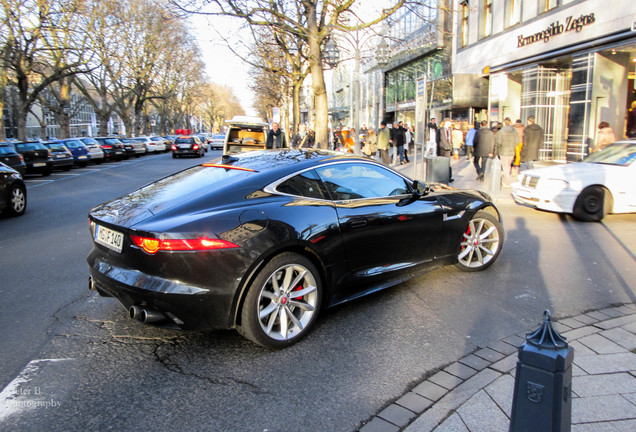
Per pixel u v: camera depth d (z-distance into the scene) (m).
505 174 12.77
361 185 4.34
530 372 1.75
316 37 14.33
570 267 5.57
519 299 4.55
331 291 3.94
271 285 3.56
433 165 12.70
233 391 3.03
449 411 2.70
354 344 3.66
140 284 3.24
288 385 3.09
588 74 15.44
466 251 5.23
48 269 5.86
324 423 2.69
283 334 3.58
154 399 2.94
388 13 13.83
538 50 18.08
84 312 4.37
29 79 36.09
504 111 21.00
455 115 27.12
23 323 4.13
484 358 3.38
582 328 3.79
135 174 20.20
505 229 7.79
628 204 8.21
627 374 3.00
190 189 3.81
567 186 8.27
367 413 2.78
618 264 5.66
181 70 54.09
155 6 38.56
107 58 37.34
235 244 3.26
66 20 27.02
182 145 33.41
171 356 3.51
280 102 42.69
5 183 9.58
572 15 16.03
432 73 30.44
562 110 18.41
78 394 3.00
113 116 105.81
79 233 8.12
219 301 3.26
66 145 24.95
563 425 1.73
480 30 22.83
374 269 4.27
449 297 4.63
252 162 4.26
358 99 15.66
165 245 3.15
